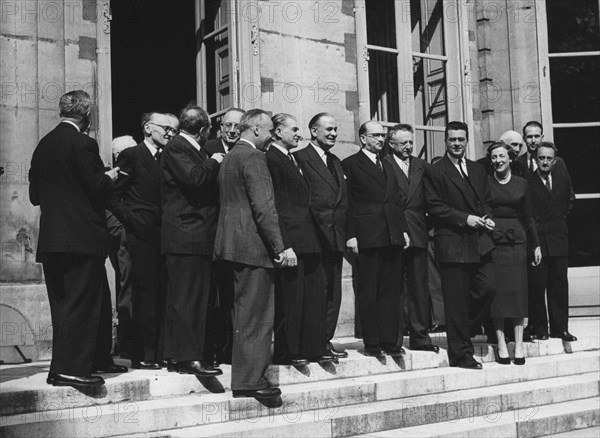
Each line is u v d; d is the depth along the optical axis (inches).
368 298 244.8
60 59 263.4
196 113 215.0
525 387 247.1
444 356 257.1
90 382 188.4
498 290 257.4
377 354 243.4
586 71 354.9
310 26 316.5
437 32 358.6
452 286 253.0
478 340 297.3
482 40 362.0
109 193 196.4
